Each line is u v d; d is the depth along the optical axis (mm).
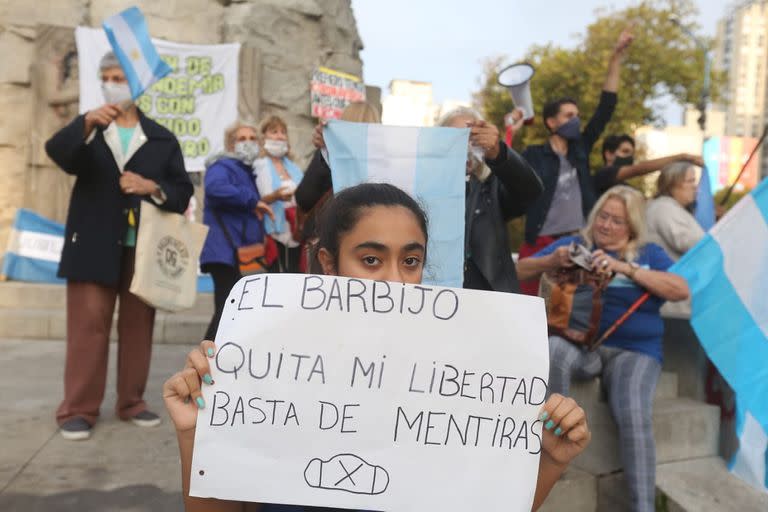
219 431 1343
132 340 3861
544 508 3236
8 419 3846
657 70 24156
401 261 1461
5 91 7074
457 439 1380
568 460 1411
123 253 3818
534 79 23594
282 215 4762
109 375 4910
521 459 1380
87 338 3662
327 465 1351
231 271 4332
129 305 3840
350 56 8398
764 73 126125
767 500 3430
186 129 7250
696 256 3680
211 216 4301
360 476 1355
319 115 7875
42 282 6848
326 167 3029
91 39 7047
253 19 7457
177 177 3883
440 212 2572
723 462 3773
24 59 7102
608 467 3443
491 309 1414
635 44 23469
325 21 8055
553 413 1379
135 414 3854
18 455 3355
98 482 3115
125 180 3582
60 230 6949
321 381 1368
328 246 1517
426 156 2615
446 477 1368
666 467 3639
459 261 2547
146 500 2975
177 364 5352
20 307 6465
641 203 3502
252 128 4496
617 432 3457
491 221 2932
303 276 1397
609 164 6102
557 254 3387
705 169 4914
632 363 3342
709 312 3605
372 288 1399
